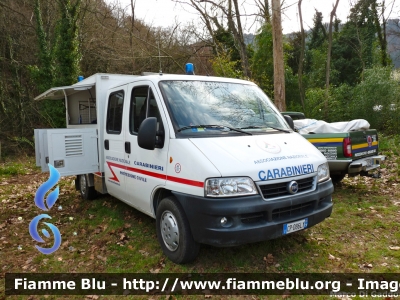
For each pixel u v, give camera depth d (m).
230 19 15.53
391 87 13.09
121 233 5.12
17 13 17.70
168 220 4.03
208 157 3.54
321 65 20.69
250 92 4.98
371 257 4.12
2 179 10.87
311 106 14.93
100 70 19.80
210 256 4.18
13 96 17.47
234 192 3.37
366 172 6.59
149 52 18.58
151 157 4.26
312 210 3.83
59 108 16.20
